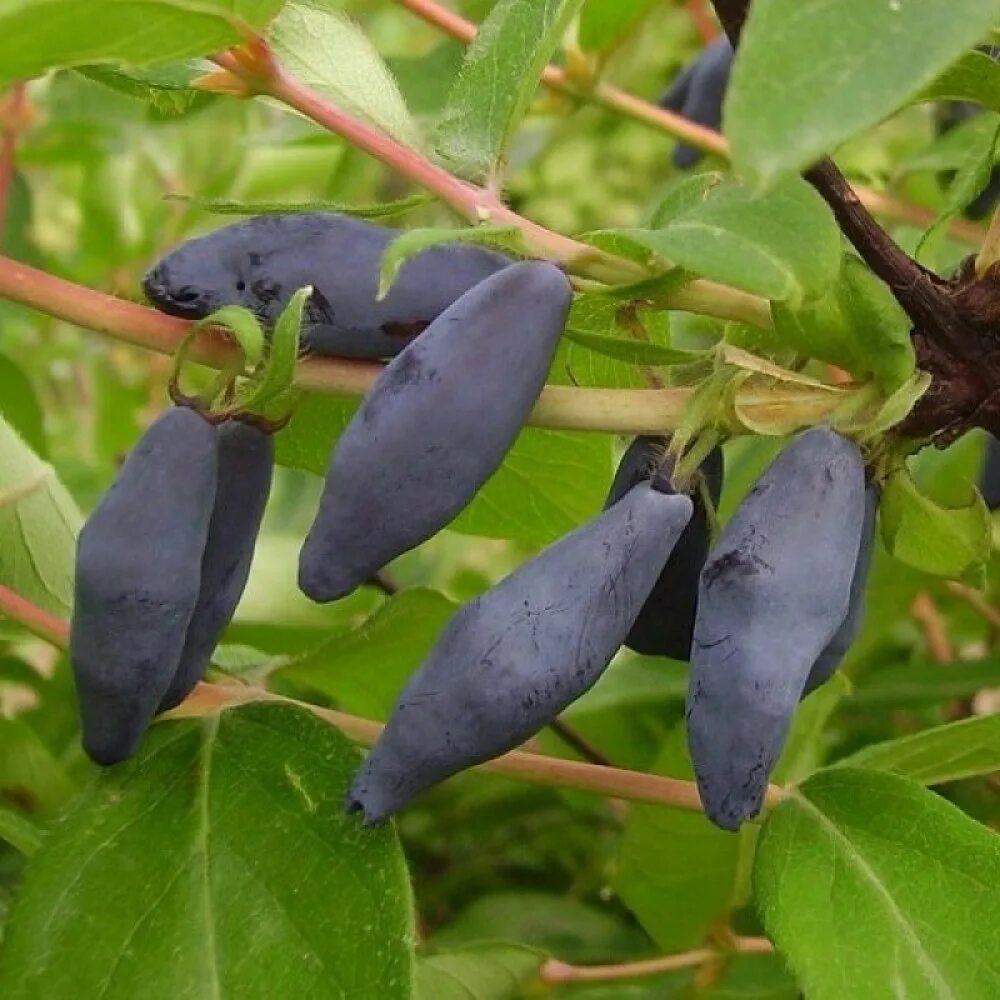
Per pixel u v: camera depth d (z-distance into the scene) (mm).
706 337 273
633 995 283
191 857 205
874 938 205
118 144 438
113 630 191
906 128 416
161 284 192
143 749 213
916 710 343
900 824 211
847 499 190
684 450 195
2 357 332
